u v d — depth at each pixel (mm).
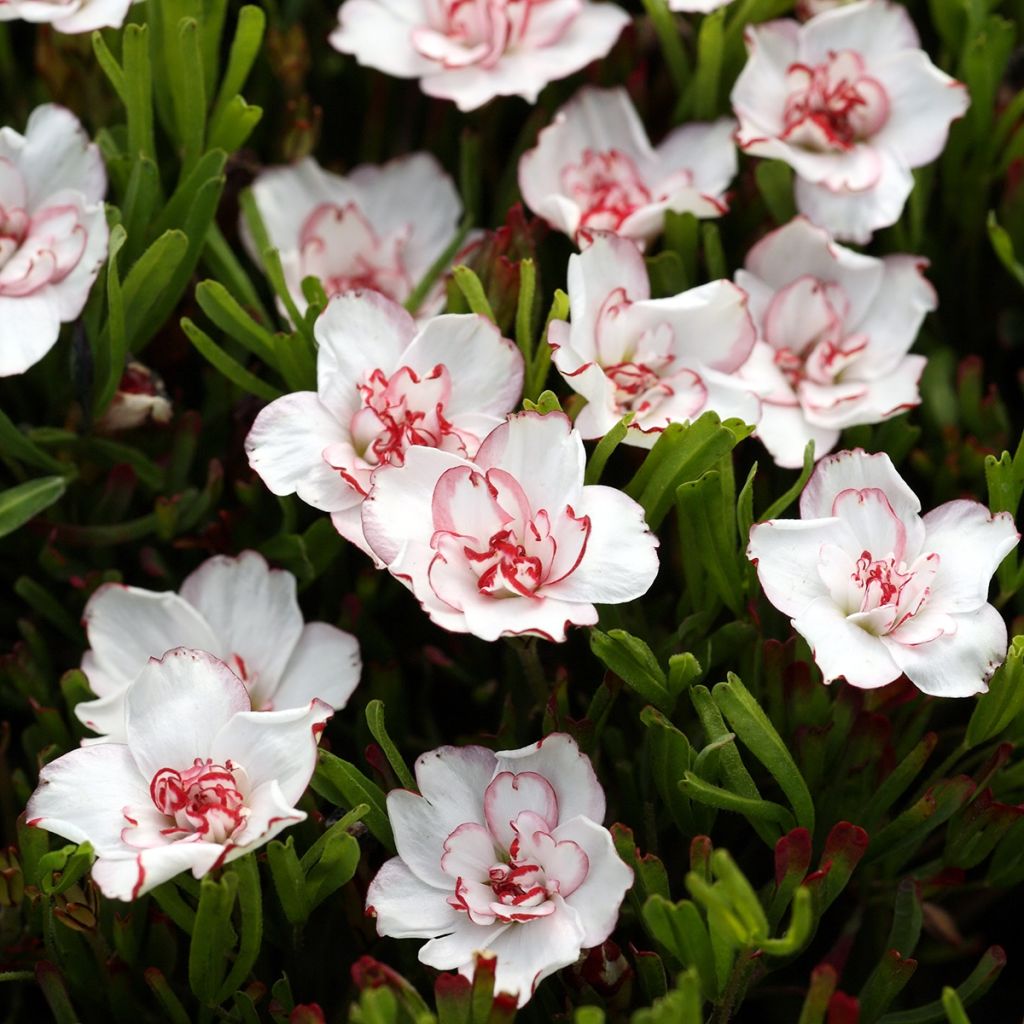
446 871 421
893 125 480
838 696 438
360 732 454
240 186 483
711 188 480
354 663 445
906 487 432
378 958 441
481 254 468
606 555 422
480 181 497
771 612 453
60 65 486
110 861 412
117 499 465
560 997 435
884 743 438
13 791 455
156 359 477
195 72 463
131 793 421
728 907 406
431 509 425
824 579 427
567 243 485
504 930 419
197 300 452
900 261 470
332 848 421
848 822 429
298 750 419
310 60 506
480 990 411
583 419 442
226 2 482
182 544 463
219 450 475
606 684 436
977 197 491
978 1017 459
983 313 498
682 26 497
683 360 454
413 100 505
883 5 483
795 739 442
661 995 428
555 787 424
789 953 429
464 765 426
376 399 437
